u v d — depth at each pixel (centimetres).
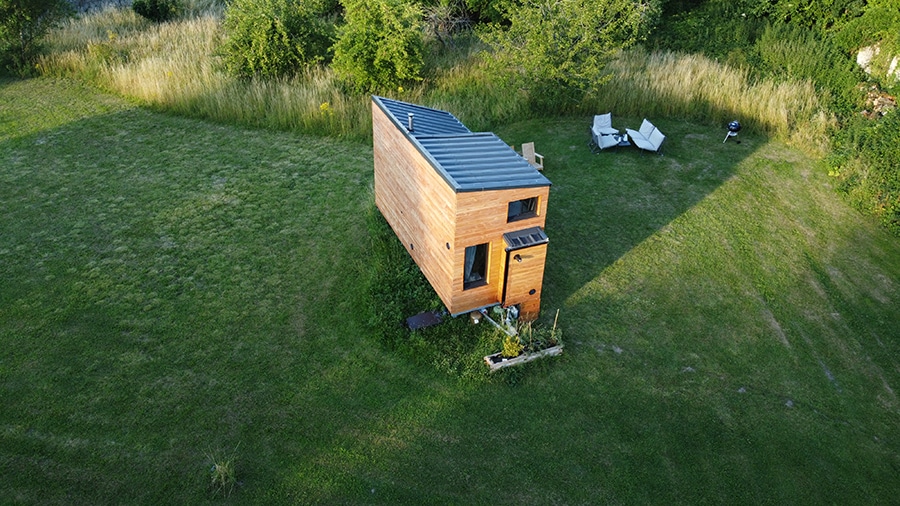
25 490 795
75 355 1007
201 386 962
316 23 2127
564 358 1036
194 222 1373
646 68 2122
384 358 1024
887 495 846
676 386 997
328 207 1443
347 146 1738
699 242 1350
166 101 1939
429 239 1102
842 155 1620
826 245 1363
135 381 965
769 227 1414
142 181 1534
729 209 1472
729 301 1186
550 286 1203
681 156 1709
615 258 1290
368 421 917
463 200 942
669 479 852
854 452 905
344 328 1087
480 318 1084
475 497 818
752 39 2330
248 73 2020
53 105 1950
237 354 1027
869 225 1435
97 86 2105
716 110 1902
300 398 950
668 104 1938
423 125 1203
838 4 2170
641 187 1555
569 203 1482
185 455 854
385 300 1130
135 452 854
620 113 1953
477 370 1002
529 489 831
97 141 1733
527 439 899
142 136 1773
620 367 1027
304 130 1811
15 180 1515
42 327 1060
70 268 1209
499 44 1989
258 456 859
